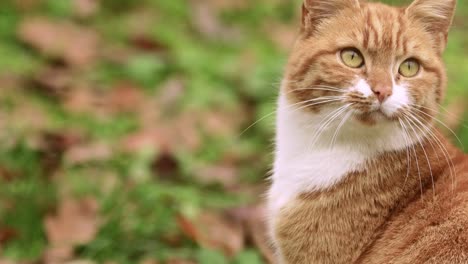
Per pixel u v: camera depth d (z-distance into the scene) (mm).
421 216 4301
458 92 7406
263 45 9570
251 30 10062
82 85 8312
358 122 4438
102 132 7453
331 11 4672
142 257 5582
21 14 9398
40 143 6711
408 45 4480
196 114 7926
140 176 6527
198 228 5793
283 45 9461
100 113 7824
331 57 4480
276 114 5086
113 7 10195
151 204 6070
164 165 6984
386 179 4477
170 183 6727
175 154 7078
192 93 8195
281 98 4871
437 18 4660
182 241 5777
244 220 6117
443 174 4488
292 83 4688
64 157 6621
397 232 4320
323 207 4504
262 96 8172
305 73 4582
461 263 4000
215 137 7691
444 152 4590
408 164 4496
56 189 6098
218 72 8633
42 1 9633
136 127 7633
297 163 4707
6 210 5855
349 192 4488
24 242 5668
